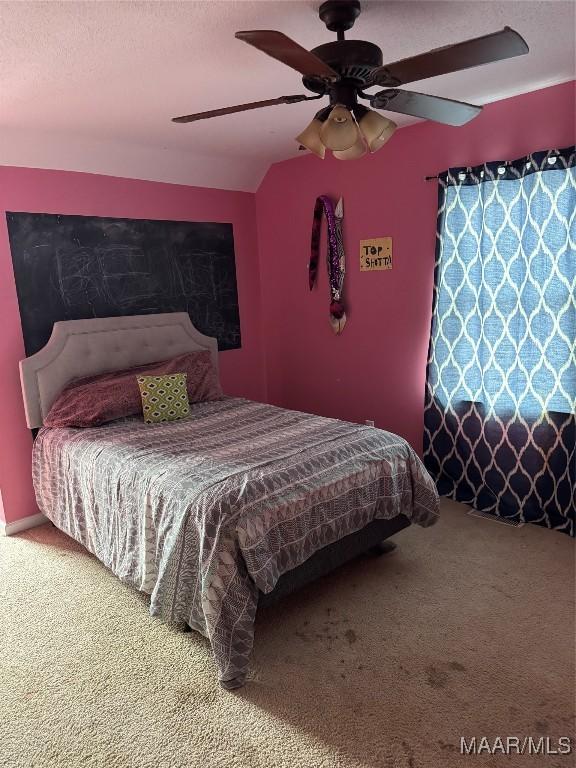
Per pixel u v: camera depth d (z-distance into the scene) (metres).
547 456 2.98
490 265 3.05
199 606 2.08
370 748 1.71
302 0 1.77
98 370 3.49
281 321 4.49
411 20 1.96
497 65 2.47
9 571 2.85
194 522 2.10
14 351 3.24
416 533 3.07
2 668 2.12
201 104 2.74
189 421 3.22
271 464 2.36
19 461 3.31
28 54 2.05
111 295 3.65
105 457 2.67
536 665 2.02
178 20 1.85
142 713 1.88
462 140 3.15
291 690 1.96
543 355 2.90
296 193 4.12
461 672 2.01
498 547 2.88
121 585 2.70
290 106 2.85
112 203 3.60
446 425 3.42
